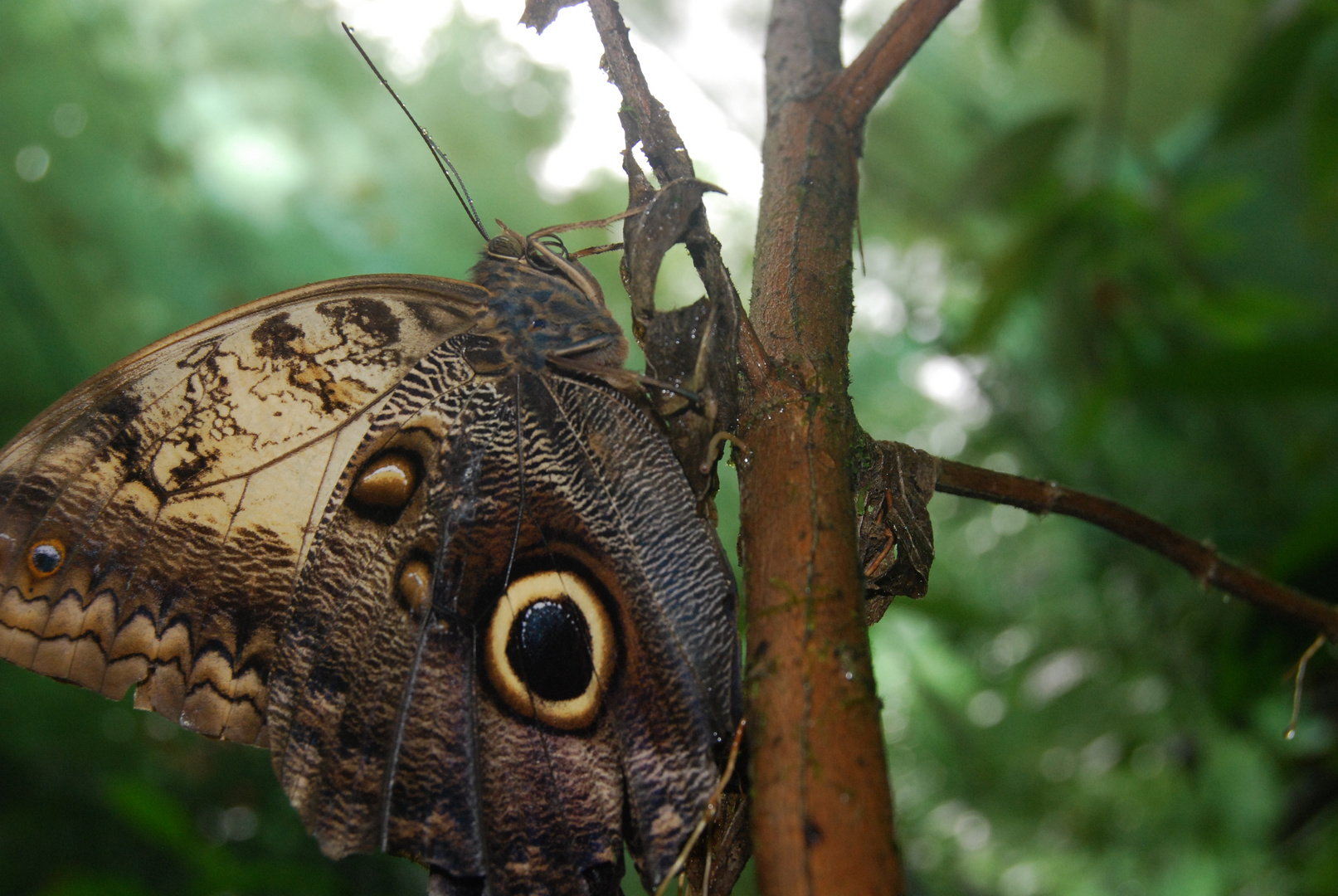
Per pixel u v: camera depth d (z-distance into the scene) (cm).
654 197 30
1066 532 115
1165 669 94
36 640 32
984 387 98
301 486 33
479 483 33
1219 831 97
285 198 121
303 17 120
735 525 90
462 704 32
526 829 32
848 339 30
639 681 31
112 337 132
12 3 110
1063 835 127
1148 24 96
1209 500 88
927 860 145
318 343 33
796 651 27
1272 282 92
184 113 120
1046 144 47
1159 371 37
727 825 30
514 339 33
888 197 92
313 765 32
